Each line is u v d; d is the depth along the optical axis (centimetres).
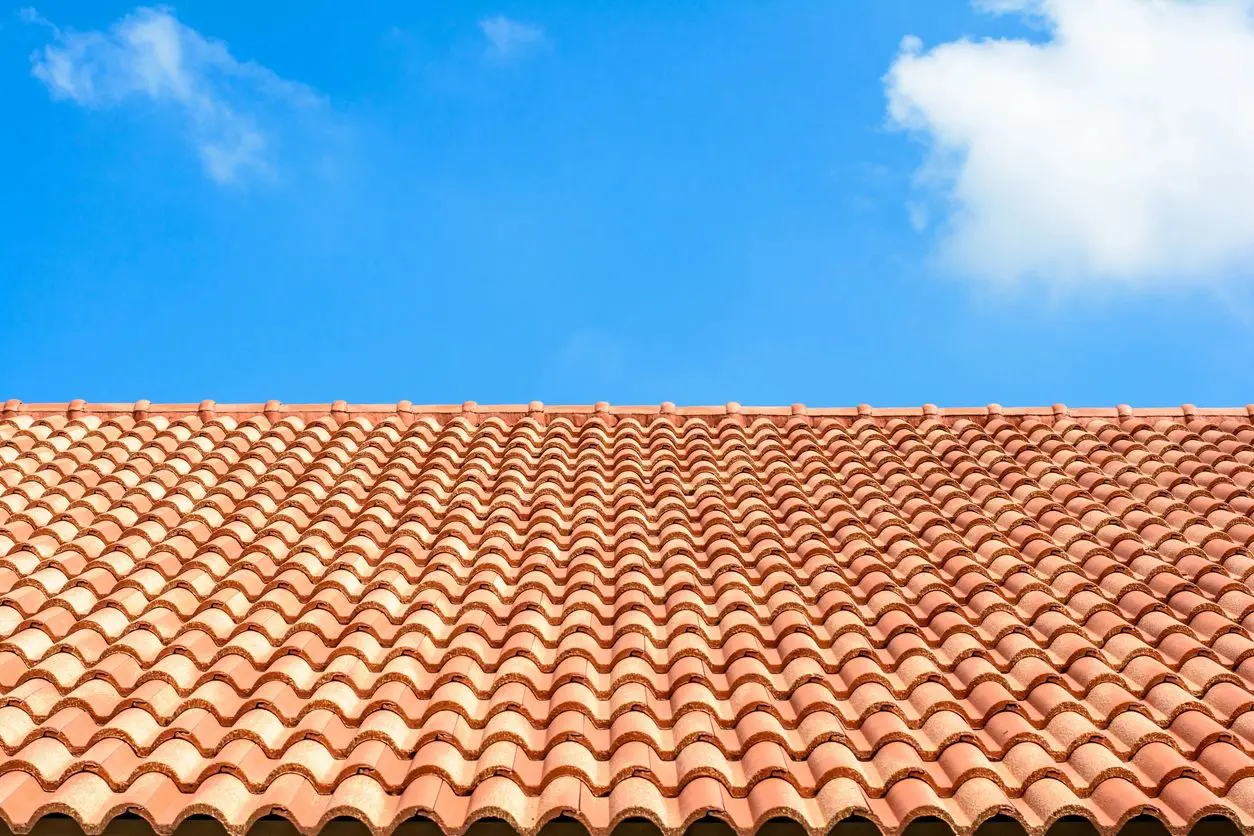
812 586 641
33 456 818
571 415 945
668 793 467
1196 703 504
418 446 866
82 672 545
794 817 442
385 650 572
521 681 539
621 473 823
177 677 534
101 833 448
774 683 544
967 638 573
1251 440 853
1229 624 578
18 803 449
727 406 952
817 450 866
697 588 631
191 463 814
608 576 660
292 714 513
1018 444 864
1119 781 458
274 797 451
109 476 781
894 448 879
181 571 643
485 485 798
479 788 459
